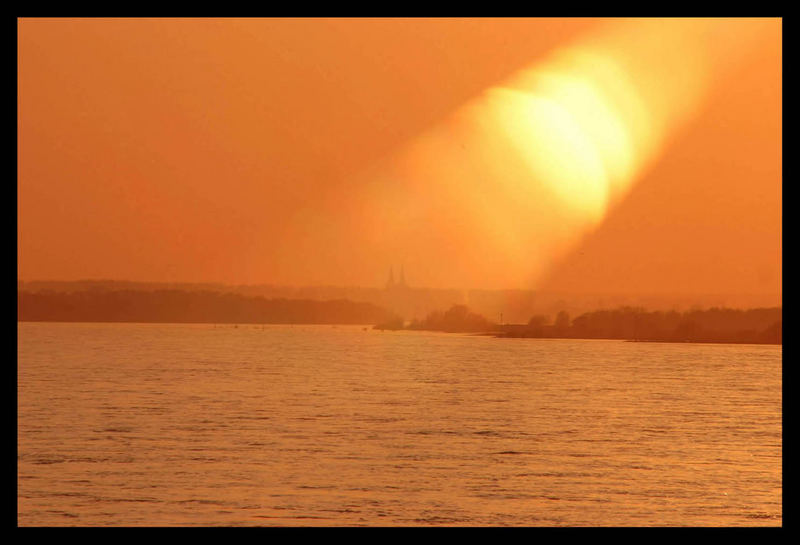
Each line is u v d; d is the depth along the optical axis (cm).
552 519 19438
